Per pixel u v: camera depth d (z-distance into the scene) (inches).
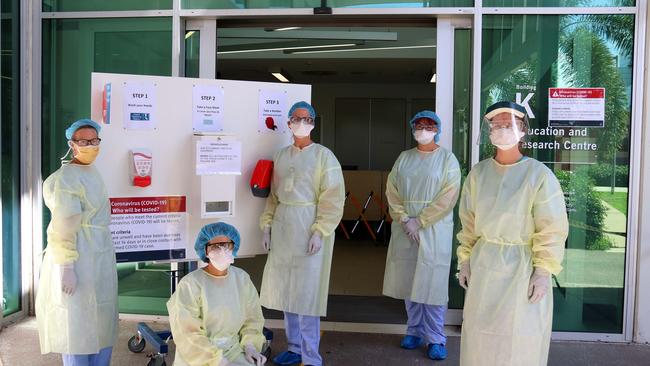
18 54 182.1
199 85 146.9
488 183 110.9
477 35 171.6
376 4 174.9
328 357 156.9
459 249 118.9
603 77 169.8
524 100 172.4
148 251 144.6
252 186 148.3
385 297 213.6
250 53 323.9
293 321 151.5
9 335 168.9
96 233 125.1
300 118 141.6
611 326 171.8
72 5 184.1
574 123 170.7
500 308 107.1
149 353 157.1
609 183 170.1
